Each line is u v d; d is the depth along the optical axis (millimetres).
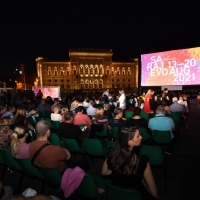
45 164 3438
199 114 14992
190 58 18203
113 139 6684
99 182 3555
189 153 6527
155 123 5895
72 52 84562
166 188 4188
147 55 21328
